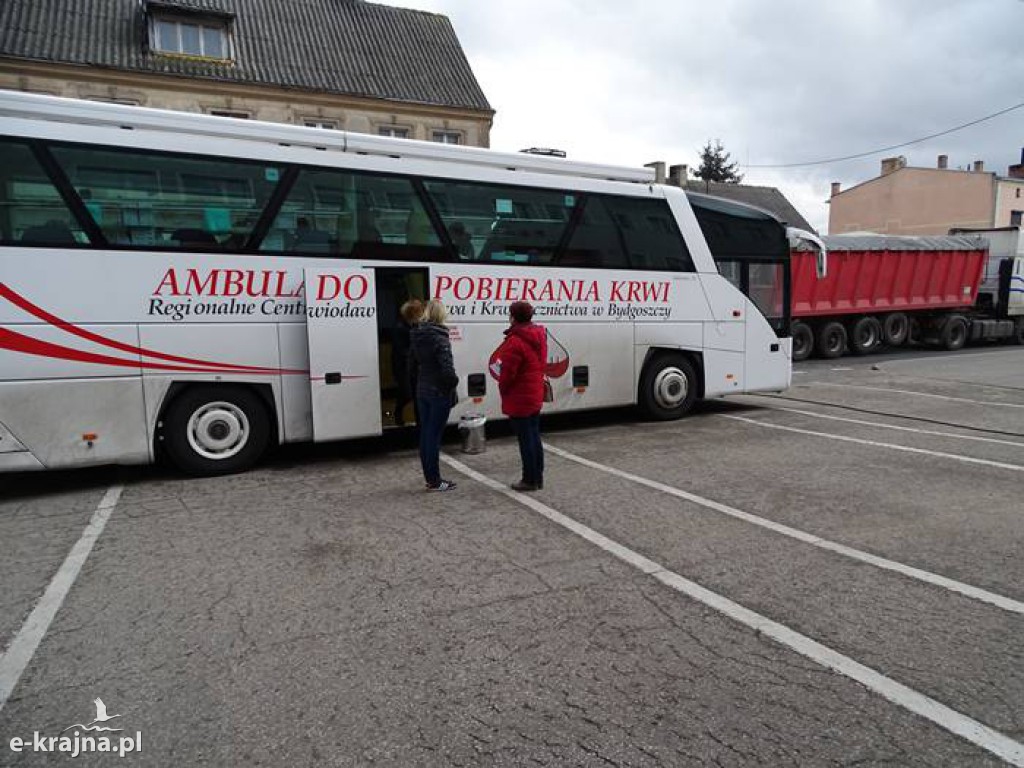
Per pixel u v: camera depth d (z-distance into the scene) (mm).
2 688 3039
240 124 6723
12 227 5875
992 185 41562
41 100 5980
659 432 8945
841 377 14844
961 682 3039
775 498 5898
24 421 5930
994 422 9453
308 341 6840
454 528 5152
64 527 5262
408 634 3506
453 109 23453
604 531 5062
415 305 6422
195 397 6641
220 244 6605
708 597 3924
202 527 5223
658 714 2809
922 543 4789
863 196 48719
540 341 6090
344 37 23766
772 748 2592
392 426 7973
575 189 8594
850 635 3473
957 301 21016
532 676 3104
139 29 20297
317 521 5344
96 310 6125
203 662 3244
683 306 9523
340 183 7137
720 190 42438
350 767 2496
